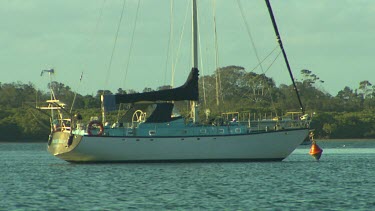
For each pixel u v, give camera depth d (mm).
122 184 128375
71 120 168125
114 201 109125
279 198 111750
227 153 164625
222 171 148500
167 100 163125
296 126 170000
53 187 125250
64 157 165500
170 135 162375
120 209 102125
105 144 161000
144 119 163250
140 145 161625
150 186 125750
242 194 116062
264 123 168625
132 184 128375
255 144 166125
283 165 164375
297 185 127312
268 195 114875
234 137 164500
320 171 152750
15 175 146375
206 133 164375
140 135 162000
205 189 121875
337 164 174125
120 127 162625
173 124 163625
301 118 171375
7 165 177750
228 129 165500
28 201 109188
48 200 110250
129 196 114188
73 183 130500
